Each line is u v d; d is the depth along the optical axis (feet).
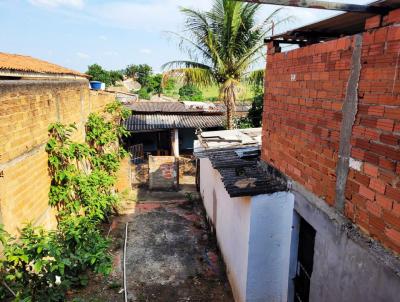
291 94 12.16
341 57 8.77
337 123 9.18
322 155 10.14
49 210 16.71
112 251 24.12
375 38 7.35
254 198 13.66
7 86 11.87
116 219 30.14
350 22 9.45
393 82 6.88
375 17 7.29
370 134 7.74
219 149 21.85
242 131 29.71
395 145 6.93
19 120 13.00
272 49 13.85
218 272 21.59
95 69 132.26
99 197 22.15
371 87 7.60
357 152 8.29
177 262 22.82
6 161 11.76
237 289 17.39
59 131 17.17
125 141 62.18
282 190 13.51
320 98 10.03
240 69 40.34
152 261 22.91
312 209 11.02
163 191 39.50
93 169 26.63
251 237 14.17
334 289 9.64
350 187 8.68
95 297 18.52
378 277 7.61
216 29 39.27
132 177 45.34
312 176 10.94
